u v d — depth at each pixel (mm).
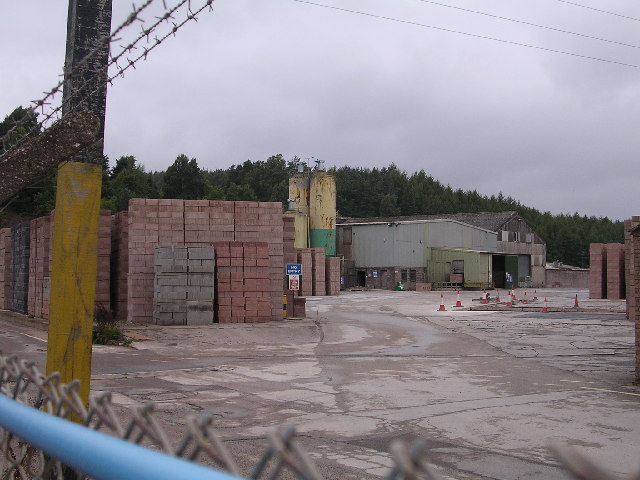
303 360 15828
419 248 66625
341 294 56500
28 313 27547
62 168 4461
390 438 7957
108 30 4559
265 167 130500
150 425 2168
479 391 11414
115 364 14602
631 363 15320
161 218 23359
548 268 92500
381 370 14086
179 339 19594
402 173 165000
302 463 1644
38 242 25984
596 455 7270
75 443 1841
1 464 3615
